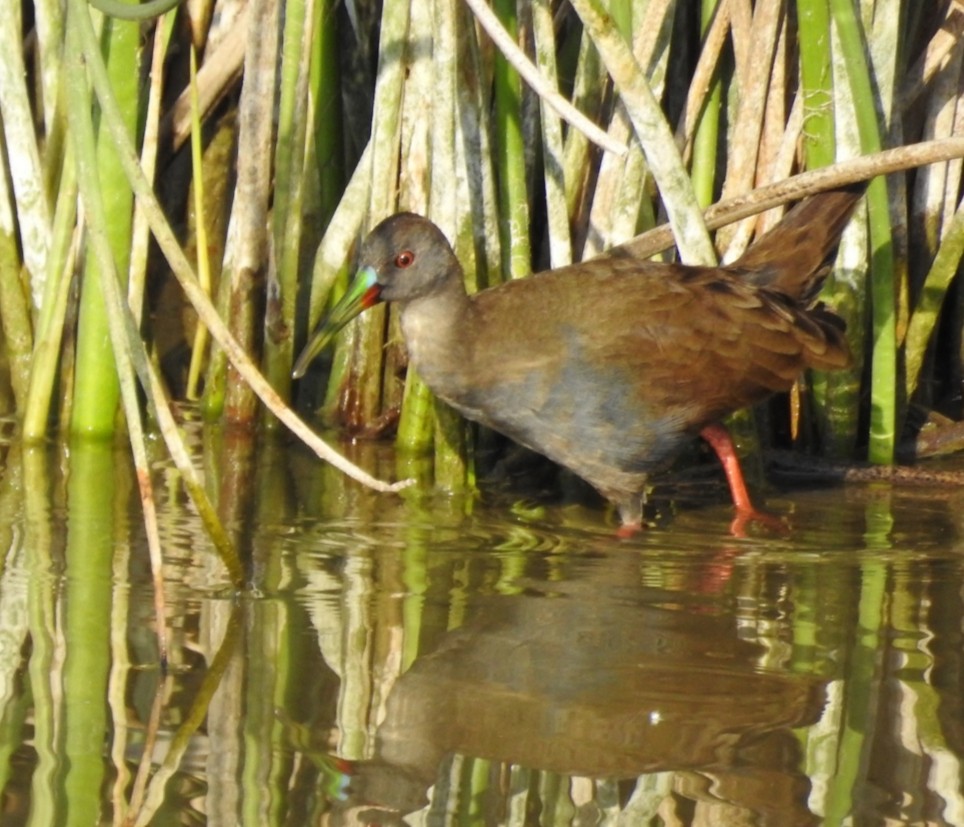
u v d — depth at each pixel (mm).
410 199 11070
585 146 11148
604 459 10352
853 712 7027
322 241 11539
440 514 10336
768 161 11156
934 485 11391
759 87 10766
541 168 11586
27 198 11242
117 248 10734
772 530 10195
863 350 11641
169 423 7934
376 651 7695
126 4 7465
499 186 11094
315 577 8812
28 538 9273
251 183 11352
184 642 7711
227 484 10680
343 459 7641
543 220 11820
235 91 13070
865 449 12125
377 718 6914
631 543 9805
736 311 10195
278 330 11633
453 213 10742
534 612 8328
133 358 7699
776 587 8859
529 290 10289
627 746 6695
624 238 10859
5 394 12328
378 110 10883
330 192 12367
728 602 8562
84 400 11242
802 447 12031
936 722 6949
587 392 10148
